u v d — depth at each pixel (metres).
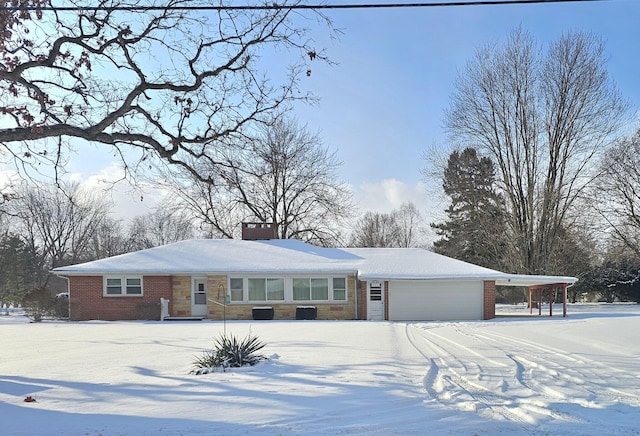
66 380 9.72
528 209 40.47
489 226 42.94
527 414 6.82
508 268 41.09
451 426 6.28
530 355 12.27
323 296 28.97
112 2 11.94
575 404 7.37
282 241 34.09
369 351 13.14
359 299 28.86
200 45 12.69
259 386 8.72
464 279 27.94
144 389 8.70
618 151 39.38
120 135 12.04
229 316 28.64
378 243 68.56
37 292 31.39
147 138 12.31
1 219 47.47
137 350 14.26
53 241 55.00
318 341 15.66
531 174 40.44
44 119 11.70
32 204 52.25
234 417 6.76
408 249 33.78
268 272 28.52
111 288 28.70
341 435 5.93
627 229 41.09
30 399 7.89
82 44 12.02
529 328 20.09
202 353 13.27
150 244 68.19
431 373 9.88
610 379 9.17
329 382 8.97
